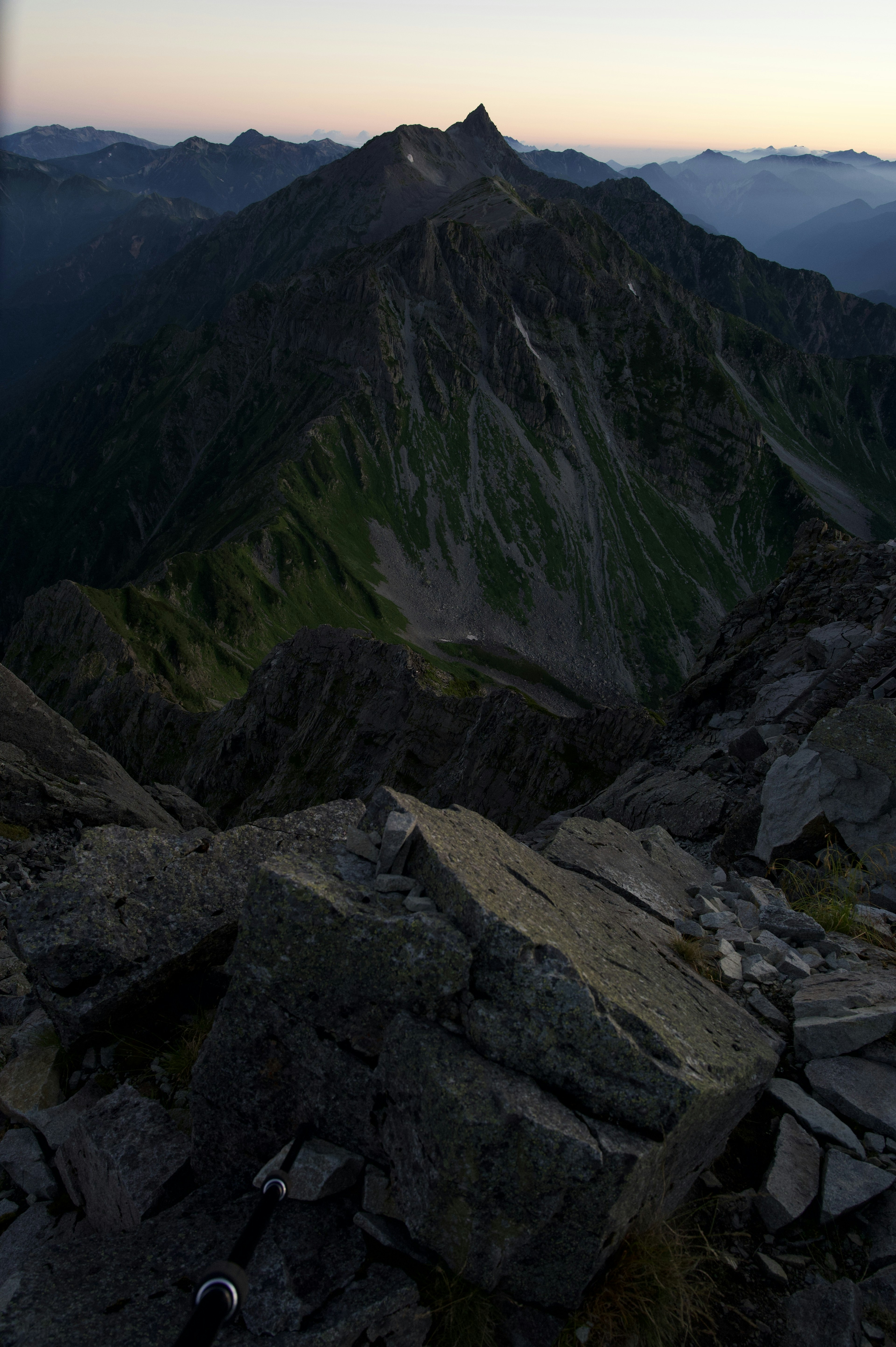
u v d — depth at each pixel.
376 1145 4.78
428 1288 4.34
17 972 10.05
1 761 19.88
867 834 10.25
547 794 57.44
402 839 5.57
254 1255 4.23
